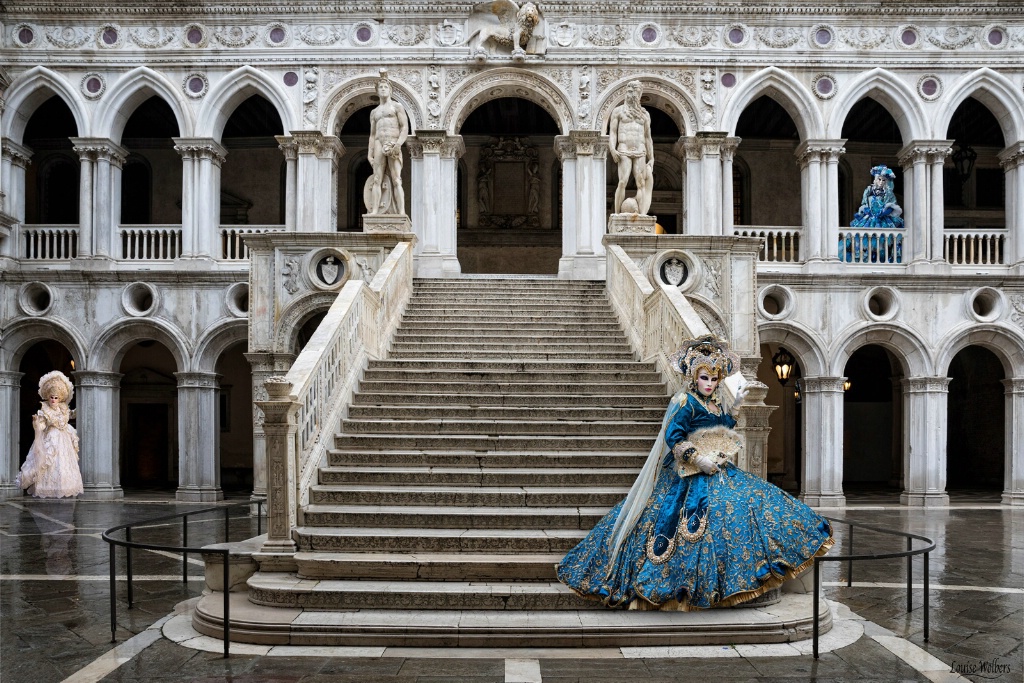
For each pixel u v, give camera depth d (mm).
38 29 22984
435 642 7508
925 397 22391
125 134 28391
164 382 28672
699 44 23016
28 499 21969
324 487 9820
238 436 28531
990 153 29047
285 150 22844
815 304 22562
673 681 6684
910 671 7047
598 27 22984
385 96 19219
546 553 8898
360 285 13062
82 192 22859
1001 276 22469
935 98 23047
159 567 11984
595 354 14758
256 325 19016
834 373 22438
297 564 8750
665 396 12344
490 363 13680
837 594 10258
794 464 27828
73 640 8008
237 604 8375
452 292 18297
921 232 22859
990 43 22969
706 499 7801
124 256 27953
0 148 22672
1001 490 26594
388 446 10852
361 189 28906
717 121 22922
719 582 7578
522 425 11445
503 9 22969
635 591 7840
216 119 23094
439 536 8914
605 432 11445
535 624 7621
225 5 22844
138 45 22984
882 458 29734
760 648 7539
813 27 23031
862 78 22953
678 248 18750
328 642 7555
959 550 14055
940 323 22562
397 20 22969
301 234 18766
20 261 22797
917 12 22891
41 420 17250
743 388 8719
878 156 29000
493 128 28641
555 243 28531
